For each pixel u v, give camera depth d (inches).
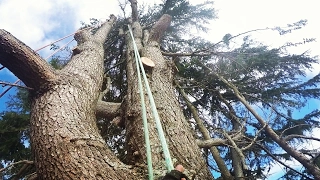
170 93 137.7
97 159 83.3
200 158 98.0
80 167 79.2
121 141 204.8
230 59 263.3
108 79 228.5
